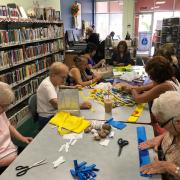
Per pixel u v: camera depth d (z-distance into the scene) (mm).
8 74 3486
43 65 4797
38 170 1283
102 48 6277
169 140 1385
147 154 1418
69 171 1268
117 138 1621
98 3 10812
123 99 2420
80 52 5223
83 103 2264
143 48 10484
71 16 7660
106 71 3732
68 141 1596
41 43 4828
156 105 1244
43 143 1576
